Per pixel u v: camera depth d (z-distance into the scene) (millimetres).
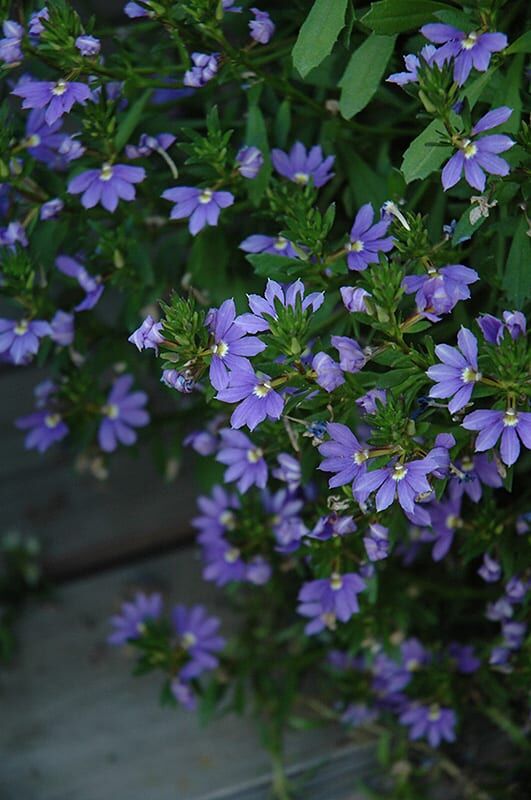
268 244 932
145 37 1058
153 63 981
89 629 1131
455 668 1021
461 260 940
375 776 1078
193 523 1031
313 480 1003
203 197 929
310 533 921
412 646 1025
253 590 1095
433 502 955
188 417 1050
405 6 886
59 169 978
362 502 856
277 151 949
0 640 1120
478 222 869
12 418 1166
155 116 990
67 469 1162
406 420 850
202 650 1051
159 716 1104
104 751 1099
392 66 960
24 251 950
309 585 950
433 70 847
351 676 1056
